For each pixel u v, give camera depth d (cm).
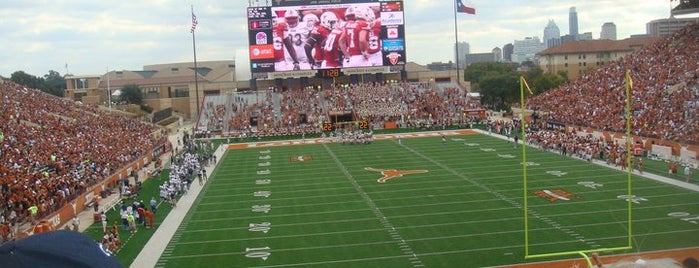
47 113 4734
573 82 6109
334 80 7438
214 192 3291
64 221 2661
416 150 4669
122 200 3108
